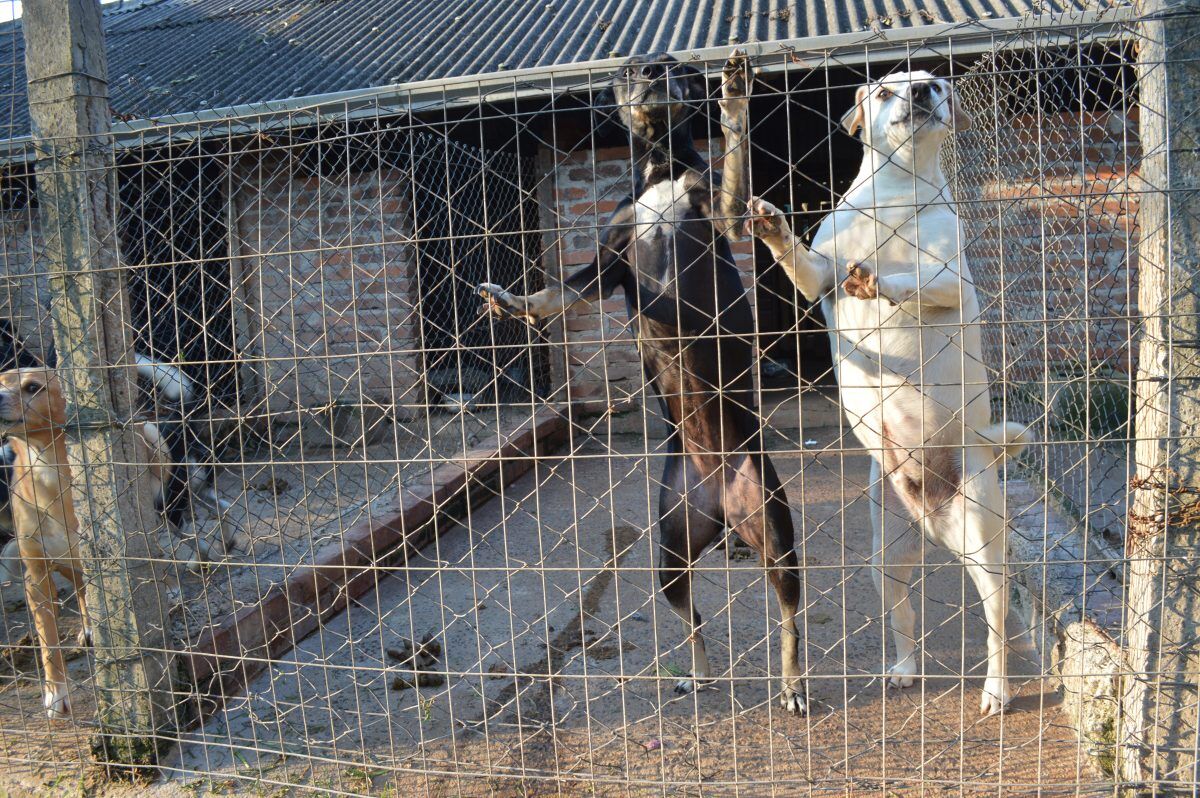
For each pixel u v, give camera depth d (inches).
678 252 120.4
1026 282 173.2
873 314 117.3
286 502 211.5
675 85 115.0
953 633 145.2
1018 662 135.6
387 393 280.5
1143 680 95.4
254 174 276.7
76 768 120.6
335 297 281.3
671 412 128.4
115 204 118.5
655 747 116.0
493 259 295.6
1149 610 95.3
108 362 117.5
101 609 118.4
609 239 123.9
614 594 168.9
